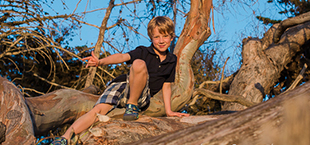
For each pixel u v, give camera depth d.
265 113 0.55
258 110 0.58
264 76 7.03
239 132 0.54
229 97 5.21
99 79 9.16
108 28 8.06
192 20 5.01
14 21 7.88
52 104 4.08
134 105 2.42
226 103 6.79
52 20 7.53
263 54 7.53
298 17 6.43
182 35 5.07
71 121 4.45
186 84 4.77
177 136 0.60
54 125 4.19
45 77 9.57
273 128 0.48
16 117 2.82
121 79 2.65
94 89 5.68
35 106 3.86
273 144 0.45
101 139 1.85
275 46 7.66
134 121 2.31
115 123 2.10
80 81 8.97
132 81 2.41
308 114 0.41
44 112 3.92
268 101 0.62
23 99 3.18
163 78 2.86
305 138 0.40
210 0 5.03
